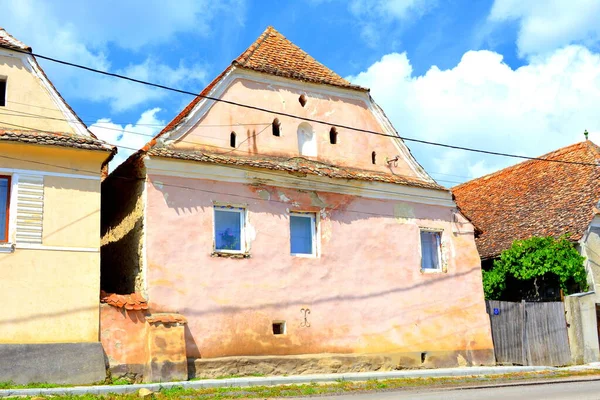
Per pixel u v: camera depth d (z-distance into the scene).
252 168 17.83
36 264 14.75
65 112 15.80
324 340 18.25
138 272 16.48
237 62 18.59
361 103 20.94
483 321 21.41
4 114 15.17
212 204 17.20
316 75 20.38
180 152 17.02
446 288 20.88
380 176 20.28
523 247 23.08
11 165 14.89
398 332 19.56
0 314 14.21
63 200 15.28
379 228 19.94
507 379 17.75
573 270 22.14
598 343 22.20
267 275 17.67
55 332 14.64
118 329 15.40
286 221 18.30
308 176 18.75
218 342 16.59
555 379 17.61
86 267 15.23
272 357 17.25
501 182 31.27
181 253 16.50
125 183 18.05
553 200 25.94
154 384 14.59
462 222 21.86
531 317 21.88
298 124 19.45
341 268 18.97
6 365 13.97
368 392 14.73
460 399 13.01
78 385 14.44
